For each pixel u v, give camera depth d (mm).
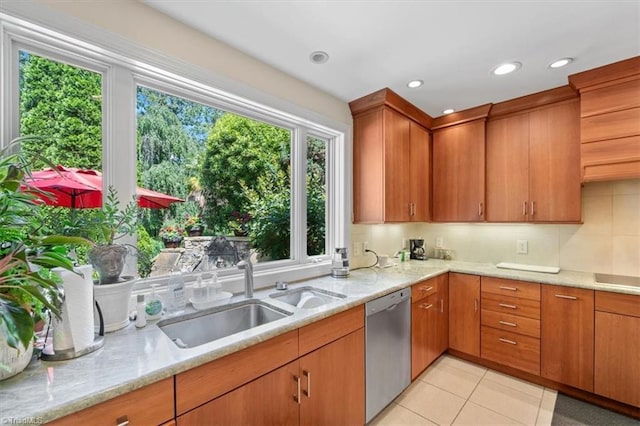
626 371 1871
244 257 2020
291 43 1716
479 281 2535
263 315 1684
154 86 1584
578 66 1981
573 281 2113
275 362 1283
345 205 2574
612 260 2346
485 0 1367
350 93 2408
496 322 2436
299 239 2336
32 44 1206
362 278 2289
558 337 2133
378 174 2451
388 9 1430
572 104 2320
